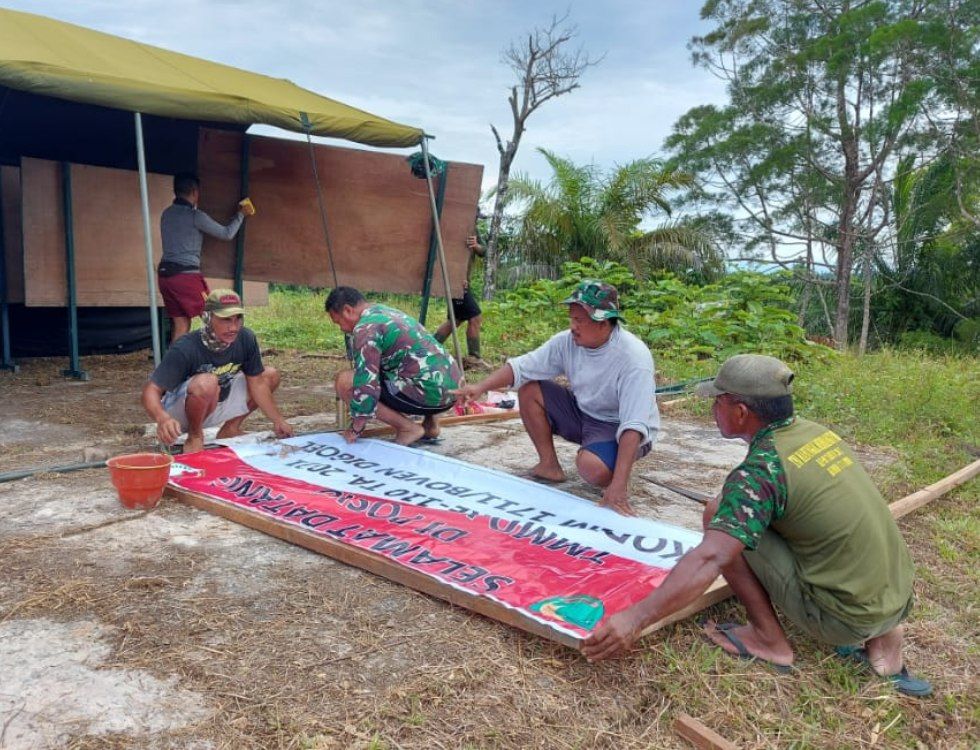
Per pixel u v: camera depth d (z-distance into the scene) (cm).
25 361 886
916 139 1938
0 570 305
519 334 1192
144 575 305
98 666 241
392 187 779
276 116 590
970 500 469
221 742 209
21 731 208
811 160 2081
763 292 1248
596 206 1784
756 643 270
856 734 237
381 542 326
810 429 254
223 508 372
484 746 215
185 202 711
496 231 1594
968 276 1966
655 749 222
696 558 234
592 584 289
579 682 247
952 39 1816
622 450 377
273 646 256
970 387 817
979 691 263
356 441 475
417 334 488
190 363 449
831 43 1941
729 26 2128
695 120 2170
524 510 367
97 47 663
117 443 517
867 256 1995
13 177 820
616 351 389
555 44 1503
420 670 246
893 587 249
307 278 777
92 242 801
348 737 214
